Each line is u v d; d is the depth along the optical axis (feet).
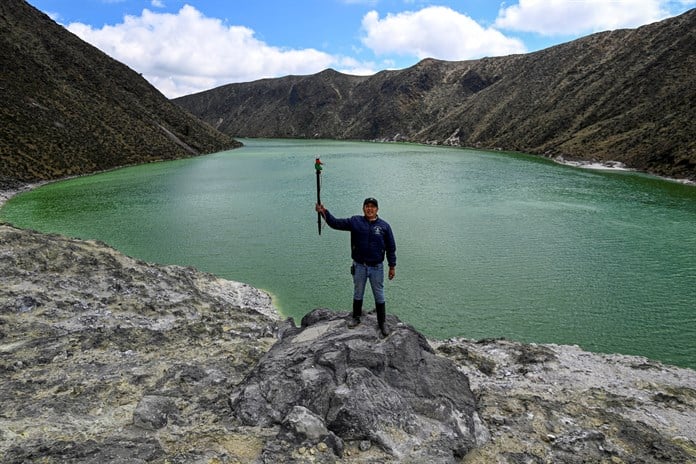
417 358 24.40
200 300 55.21
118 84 351.87
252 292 67.77
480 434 22.39
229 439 20.17
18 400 24.56
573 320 58.03
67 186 181.88
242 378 27.20
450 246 90.48
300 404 21.72
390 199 144.36
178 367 28.55
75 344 33.99
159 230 109.09
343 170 230.89
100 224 115.75
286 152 372.99
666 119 221.66
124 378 27.40
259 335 39.52
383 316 25.36
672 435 25.89
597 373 36.65
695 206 128.77
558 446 22.17
